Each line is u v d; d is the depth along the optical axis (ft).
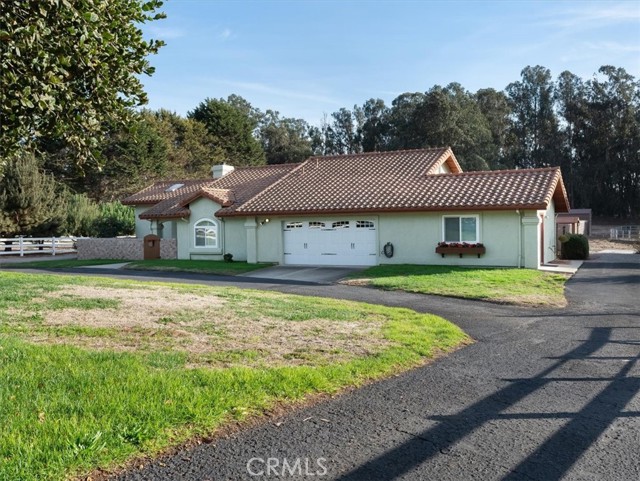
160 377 18.67
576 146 264.72
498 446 14.89
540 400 18.83
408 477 13.08
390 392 19.40
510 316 37.17
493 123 262.06
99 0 22.70
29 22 20.29
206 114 222.89
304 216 77.25
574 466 13.69
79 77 23.56
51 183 120.88
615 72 259.39
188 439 14.79
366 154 95.35
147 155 171.83
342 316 32.68
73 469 12.80
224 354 22.71
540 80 274.16
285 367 21.01
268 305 35.81
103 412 15.62
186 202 86.69
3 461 12.71
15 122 22.50
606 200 250.16
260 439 15.07
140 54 25.68
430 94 217.77
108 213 132.16
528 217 66.28
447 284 52.16
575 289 51.49
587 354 25.76
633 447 14.85
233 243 84.12
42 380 18.06
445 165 93.30
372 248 74.23
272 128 276.00
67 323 27.30
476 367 23.13
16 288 37.99
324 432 15.66
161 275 66.18
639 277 60.59
